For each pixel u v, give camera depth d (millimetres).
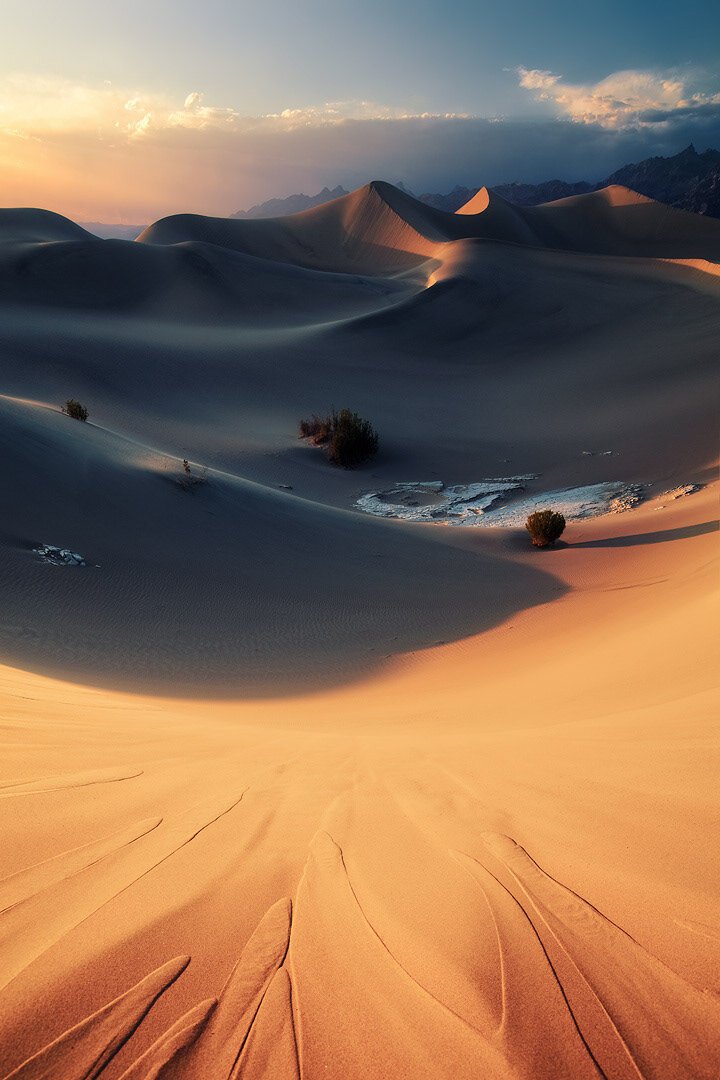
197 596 16641
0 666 8055
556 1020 1559
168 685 10820
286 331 79750
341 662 13500
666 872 2180
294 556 21250
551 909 2047
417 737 5961
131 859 2438
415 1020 1584
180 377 59000
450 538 27141
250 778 3725
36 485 19453
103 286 93875
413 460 47500
